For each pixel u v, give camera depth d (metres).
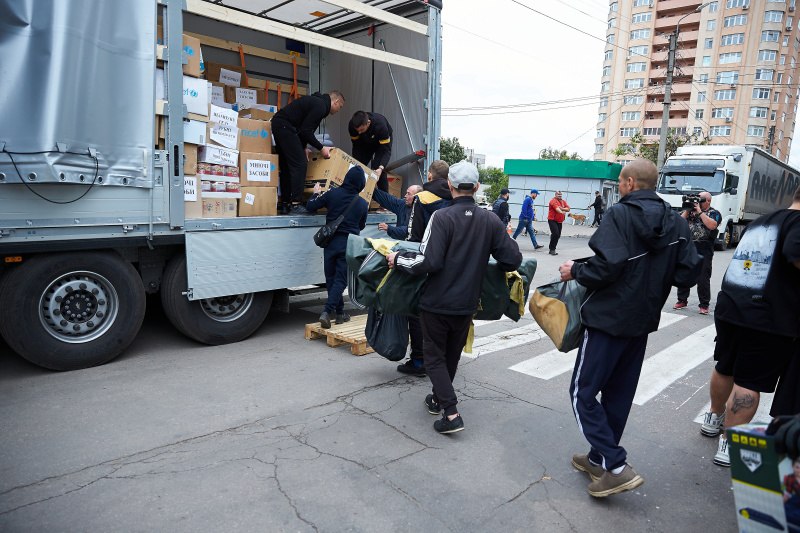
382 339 4.25
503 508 2.74
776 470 1.59
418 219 4.56
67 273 4.21
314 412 3.82
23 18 3.65
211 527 2.47
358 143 6.91
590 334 2.79
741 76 65.00
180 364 4.70
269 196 5.50
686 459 3.36
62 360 4.27
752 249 2.98
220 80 7.58
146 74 4.27
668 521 2.70
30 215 3.86
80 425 3.46
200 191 4.86
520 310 3.85
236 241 5.11
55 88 3.76
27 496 2.67
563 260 12.68
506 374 4.84
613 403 2.94
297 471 3.00
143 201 4.41
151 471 2.94
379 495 2.80
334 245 5.45
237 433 3.44
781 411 2.88
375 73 7.61
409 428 3.62
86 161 3.98
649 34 70.00
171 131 4.50
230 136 5.11
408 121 7.09
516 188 32.53
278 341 5.53
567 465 3.21
